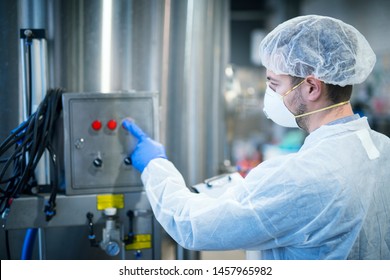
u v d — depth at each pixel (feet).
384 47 9.45
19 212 3.30
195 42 4.56
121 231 3.50
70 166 3.36
